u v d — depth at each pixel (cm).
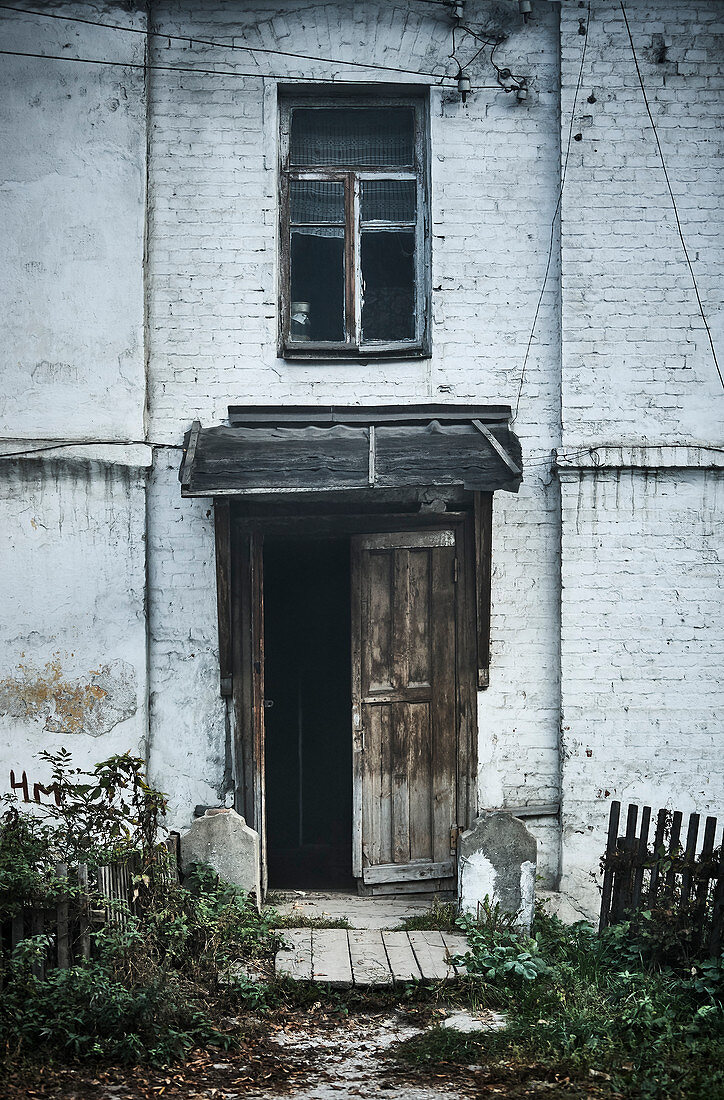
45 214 895
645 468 911
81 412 895
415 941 797
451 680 906
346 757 1126
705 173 917
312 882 966
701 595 912
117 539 896
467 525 902
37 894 653
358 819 897
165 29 911
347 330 937
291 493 812
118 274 896
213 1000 698
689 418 914
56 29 898
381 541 898
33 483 894
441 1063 636
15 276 894
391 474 820
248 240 912
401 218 944
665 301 916
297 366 914
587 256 914
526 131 923
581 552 911
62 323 895
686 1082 602
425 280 935
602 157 916
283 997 717
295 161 940
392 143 946
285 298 930
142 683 892
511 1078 616
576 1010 680
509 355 920
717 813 908
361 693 898
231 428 886
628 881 771
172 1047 632
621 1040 658
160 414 909
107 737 893
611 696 909
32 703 891
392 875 898
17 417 893
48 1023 623
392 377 916
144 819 741
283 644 1138
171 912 724
